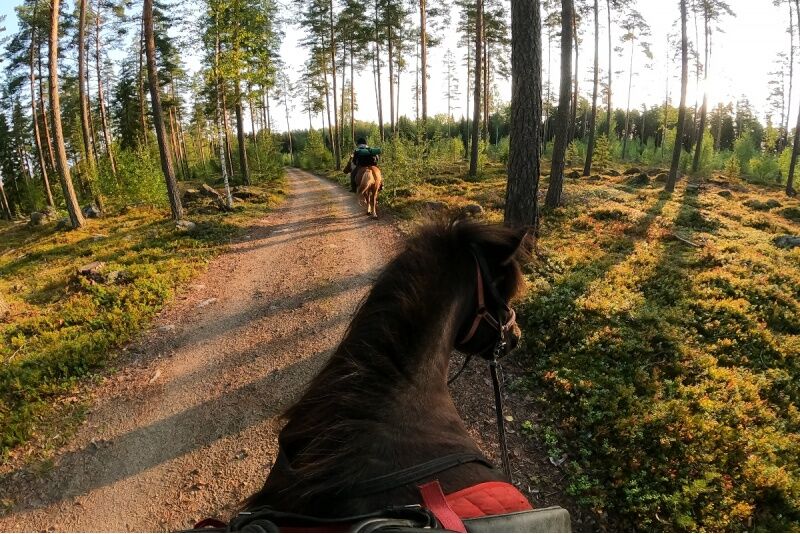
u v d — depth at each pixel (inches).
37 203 1918.1
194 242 534.3
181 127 2374.5
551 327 284.0
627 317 299.1
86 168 1112.8
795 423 220.1
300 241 536.1
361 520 45.9
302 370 258.8
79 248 638.5
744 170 1731.1
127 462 198.5
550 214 608.7
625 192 920.3
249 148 1704.0
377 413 55.9
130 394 244.7
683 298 341.4
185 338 304.3
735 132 3046.3
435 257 69.1
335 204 822.5
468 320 75.2
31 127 1931.6
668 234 522.9
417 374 60.9
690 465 180.5
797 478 181.8
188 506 175.3
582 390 223.9
